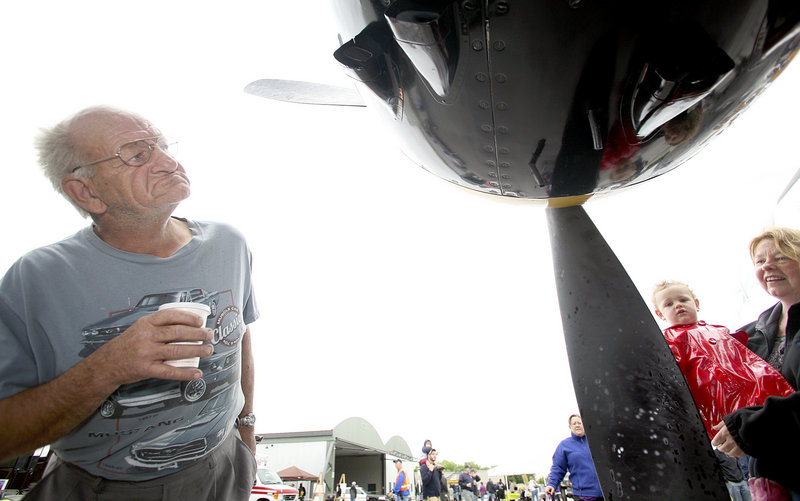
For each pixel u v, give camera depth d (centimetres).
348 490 2158
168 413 119
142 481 121
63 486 117
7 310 108
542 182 81
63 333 114
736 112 72
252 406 163
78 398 97
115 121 122
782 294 169
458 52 60
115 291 119
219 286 136
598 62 56
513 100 63
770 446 104
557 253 103
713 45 55
